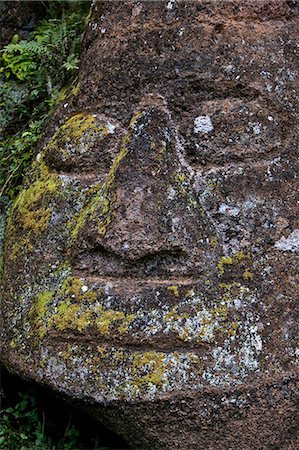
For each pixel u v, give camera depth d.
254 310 2.84
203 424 2.80
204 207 2.93
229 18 3.05
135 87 3.07
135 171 2.94
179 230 2.88
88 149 3.08
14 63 3.79
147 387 2.78
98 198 2.99
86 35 3.32
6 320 3.06
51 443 3.12
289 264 2.91
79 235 2.97
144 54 3.07
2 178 3.59
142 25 3.10
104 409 2.83
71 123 3.16
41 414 3.16
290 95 3.02
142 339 2.81
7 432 3.15
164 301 2.84
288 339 2.85
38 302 2.99
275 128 2.99
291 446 2.87
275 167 2.96
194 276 2.87
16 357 2.98
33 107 3.72
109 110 3.11
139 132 2.99
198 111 3.00
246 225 2.91
